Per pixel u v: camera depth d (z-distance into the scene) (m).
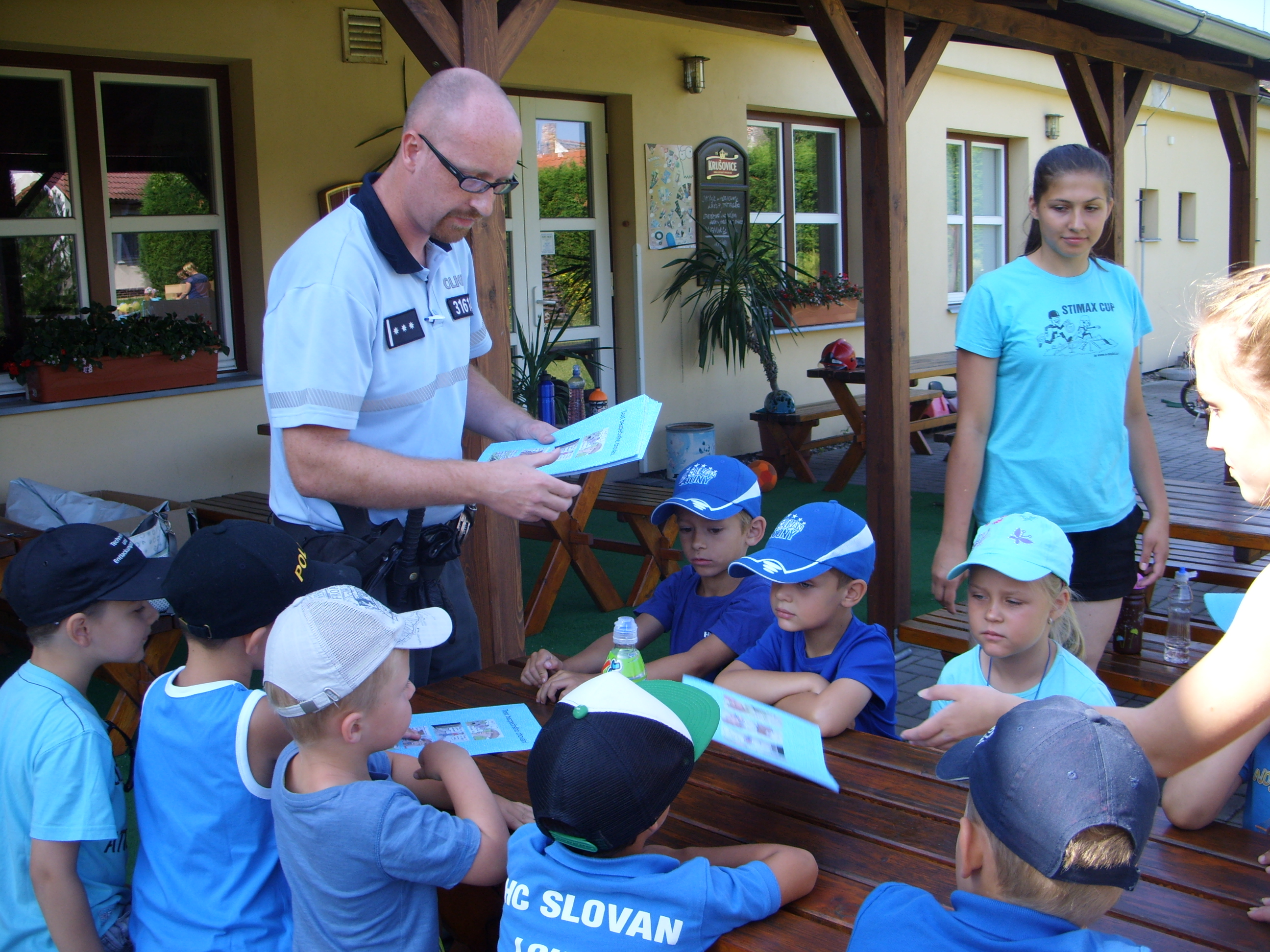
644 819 1.42
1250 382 1.33
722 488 2.73
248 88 5.79
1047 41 5.61
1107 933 1.49
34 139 5.31
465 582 2.89
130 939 1.87
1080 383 2.68
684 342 8.46
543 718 2.32
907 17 5.66
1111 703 2.22
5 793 1.86
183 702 1.81
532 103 7.44
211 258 6.01
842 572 2.26
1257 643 1.38
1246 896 1.58
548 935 1.45
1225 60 7.41
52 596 1.95
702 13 7.34
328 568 2.04
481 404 2.73
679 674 2.54
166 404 5.63
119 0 5.25
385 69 6.31
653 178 8.00
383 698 1.64
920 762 2.04
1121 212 6.41
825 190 9.90
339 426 2.12
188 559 1.84
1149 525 2.95
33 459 5.18
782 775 2.00
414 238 2.26
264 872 1.80
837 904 1.57
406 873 1.59
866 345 4.64
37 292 5.41
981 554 2.22
